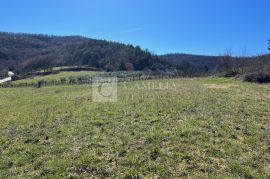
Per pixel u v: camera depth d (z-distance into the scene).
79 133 9.35
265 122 10.28
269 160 6.90
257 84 24.97
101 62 110.62
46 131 9.82
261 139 8.34
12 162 7.10
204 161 6.86
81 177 6.22
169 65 109.19
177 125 9.85
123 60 111.06
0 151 7.92
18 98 22.03
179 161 6.87
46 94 24.25
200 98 16.12
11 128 10.49
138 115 11.75
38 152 7.71
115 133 9.16
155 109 12.89
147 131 9.21
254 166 6.57
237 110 12.29
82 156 7.26
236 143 7.98
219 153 7.28
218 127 9.53
